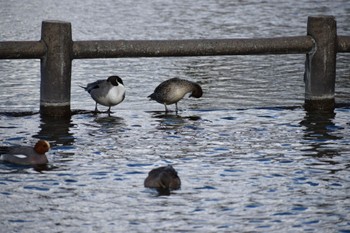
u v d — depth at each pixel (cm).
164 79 2356
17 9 3628
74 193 1366
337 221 1254
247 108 2006
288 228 1227
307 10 3747
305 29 3203
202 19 3441
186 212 1285
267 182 1433
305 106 2014
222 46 1933
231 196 1360
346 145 1678
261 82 2317
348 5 3931
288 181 1439
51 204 1313
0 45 1820
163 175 1392
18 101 2056
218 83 2302
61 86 1875
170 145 1669
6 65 2531
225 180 1441
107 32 3069
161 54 1909
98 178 1445
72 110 1969
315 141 1708
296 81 2333
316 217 1270
